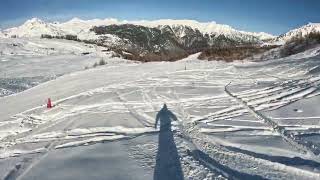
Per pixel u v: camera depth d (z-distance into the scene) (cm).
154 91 2209
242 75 2597
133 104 1920
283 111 1574
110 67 3534
